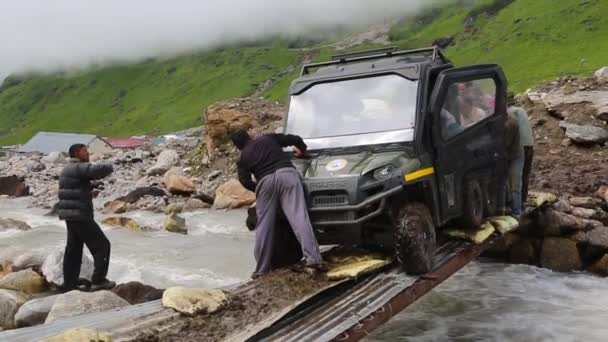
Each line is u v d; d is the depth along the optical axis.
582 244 9.84
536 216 10.08
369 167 5.98
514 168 8.52
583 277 9.48
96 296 7.06
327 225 5.92
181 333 4.61
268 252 6.16
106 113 189.38
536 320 7.50
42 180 26.92
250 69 183.00
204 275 9.84
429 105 6.53
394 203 6.20
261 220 6.15
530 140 8.59
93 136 84.44
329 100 7.05
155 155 28.83
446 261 6.43
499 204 8.12
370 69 7.04
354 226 5.84
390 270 6.18
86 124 185.75
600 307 7.94
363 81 6.97
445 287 9.13
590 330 7.08
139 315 4.96
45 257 9.82
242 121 21.88
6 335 4.71
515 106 8.95
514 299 8.41
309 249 5.78
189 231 13.99
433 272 6.04
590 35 110.75
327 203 5.95
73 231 8.33
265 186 6.10
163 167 24.00
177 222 14.02
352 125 6.75
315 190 6.00
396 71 6.77
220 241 12.71
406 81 6.70
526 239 10.33
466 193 7.04
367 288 5.68
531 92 16.77
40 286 8.96
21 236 13.65
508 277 9.58
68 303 6.87
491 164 7.74
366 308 5.17
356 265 5.90
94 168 8.21
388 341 6.97
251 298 5.34
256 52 196.25
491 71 7.61
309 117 7.06
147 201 18.25
